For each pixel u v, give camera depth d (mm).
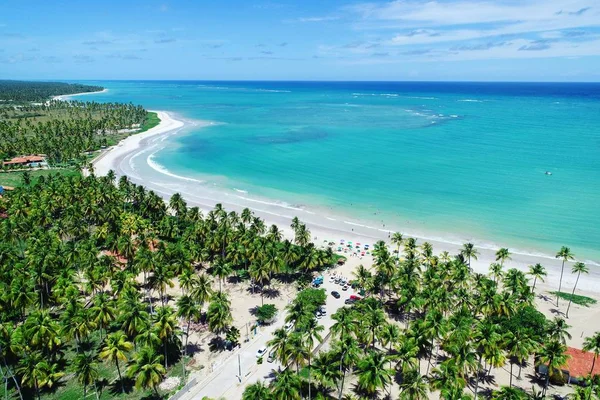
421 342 66875
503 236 126125
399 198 160000
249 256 99625
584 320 87000
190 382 66688
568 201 154125
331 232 130375
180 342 73938
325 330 81000
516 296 81562
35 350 70312
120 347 63719
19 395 65312
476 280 87312
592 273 105562
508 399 54688
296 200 159250
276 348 63562
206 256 102062
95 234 115250
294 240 113812
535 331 73688
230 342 76750
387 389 67438
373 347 76500
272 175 192000
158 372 60188
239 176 190750
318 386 66125
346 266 109500
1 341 66188
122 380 68875
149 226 120562
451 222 136875
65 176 178250
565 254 94250
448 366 58250
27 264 90000
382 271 92562
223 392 65312
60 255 94375
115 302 77750
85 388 64562
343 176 189250
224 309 74125
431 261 97625
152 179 185375
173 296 94812
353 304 86062
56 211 138500
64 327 68750
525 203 152875
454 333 66625
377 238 126312
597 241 122250
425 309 80000
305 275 102312
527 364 74938
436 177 185500
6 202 132625
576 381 68688
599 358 71250
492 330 65312
